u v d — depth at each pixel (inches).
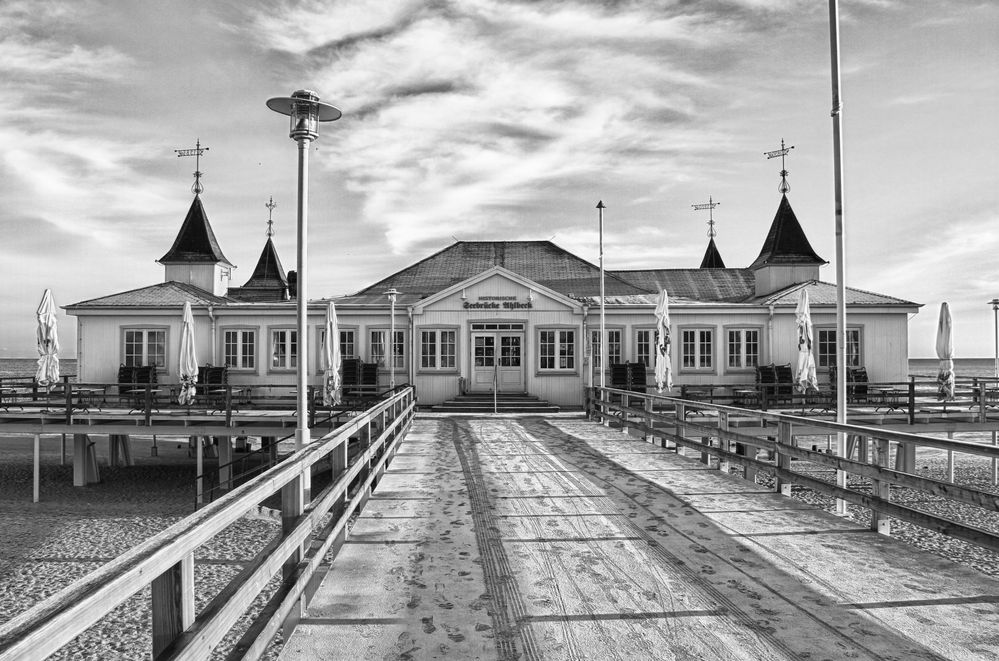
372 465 396.8
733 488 394.3
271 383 928.3
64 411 775.1
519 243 1294.3
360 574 242.1
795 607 209.6
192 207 1186.0
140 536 587.2
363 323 942.4
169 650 106.6
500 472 446.3
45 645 72.1
